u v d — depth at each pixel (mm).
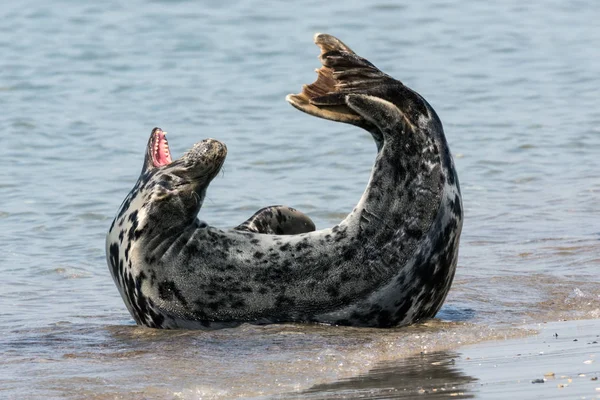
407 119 28375
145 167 30375
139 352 26891
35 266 39938
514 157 58500
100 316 32500
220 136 64875
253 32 102625
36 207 49500
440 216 28594
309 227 33219
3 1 116812
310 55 92312
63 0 117312
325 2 118625
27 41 97125
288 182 53875
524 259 38500
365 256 28734
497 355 25625
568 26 106625
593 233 42406
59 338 29094
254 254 29094
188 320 29391
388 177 28609
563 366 24109
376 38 100875
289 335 28125
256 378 23953
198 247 29109
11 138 64500
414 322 29812
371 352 26203
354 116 28422
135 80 82938
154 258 29125
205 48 95500
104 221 47344
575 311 30734
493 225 44875
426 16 111438
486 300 32406
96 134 65812
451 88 80125
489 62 90250
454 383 23062
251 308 29172
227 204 49531
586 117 68375
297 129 66438
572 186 51844
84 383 23656
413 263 28656
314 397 22312
